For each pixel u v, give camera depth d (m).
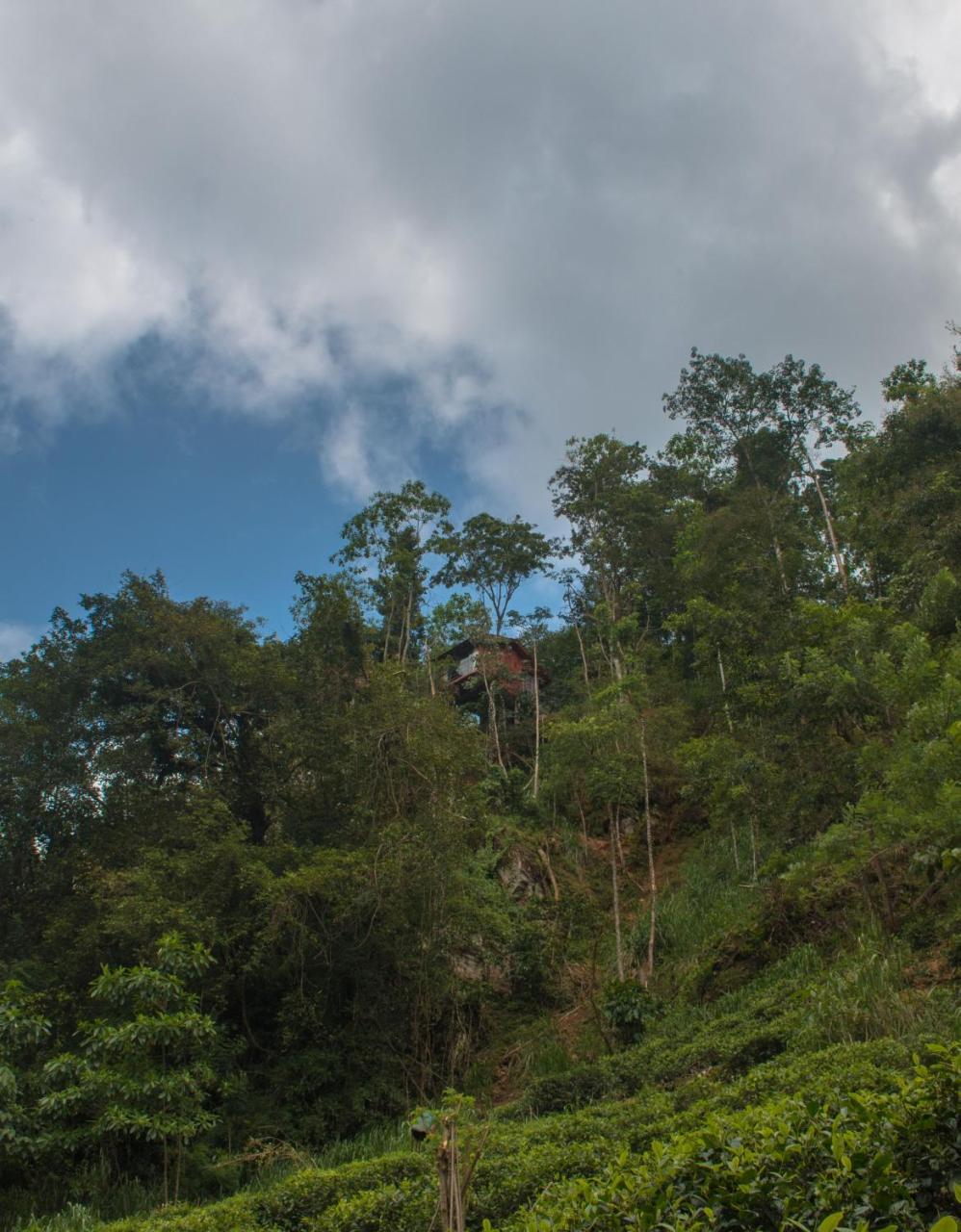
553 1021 19.31
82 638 22.25
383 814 19.70
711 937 18.66
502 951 21.41
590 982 19.62
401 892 18.12
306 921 18.03
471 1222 7.62
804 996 12.42
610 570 36.00
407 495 32.72
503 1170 8.48
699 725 28.14
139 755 20.59
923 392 28.11
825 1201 4.08
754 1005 13.52
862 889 14.75
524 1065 17.89
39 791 20.33
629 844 26.36
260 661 22.03
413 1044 18.08
